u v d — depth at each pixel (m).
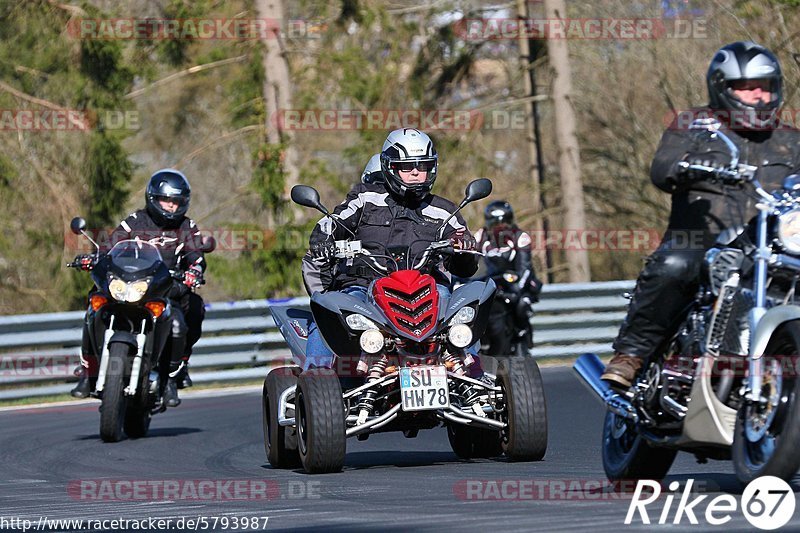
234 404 34.34
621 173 76.75
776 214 12.60
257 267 54.41
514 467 19.02
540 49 68.31
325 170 56.31
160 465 22.31
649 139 72.94
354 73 58.69
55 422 31.05
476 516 12.91
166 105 70.12
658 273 13.69
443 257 20.22
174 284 26.73
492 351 35.81
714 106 13.78
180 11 55.66
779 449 11.94
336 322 18.77
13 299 59.41
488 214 35.78
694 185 13.61
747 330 12.80
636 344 14.02
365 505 14.63
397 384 19.05
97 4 59.84
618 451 15.66
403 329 18.48
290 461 20.69
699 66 68.06
